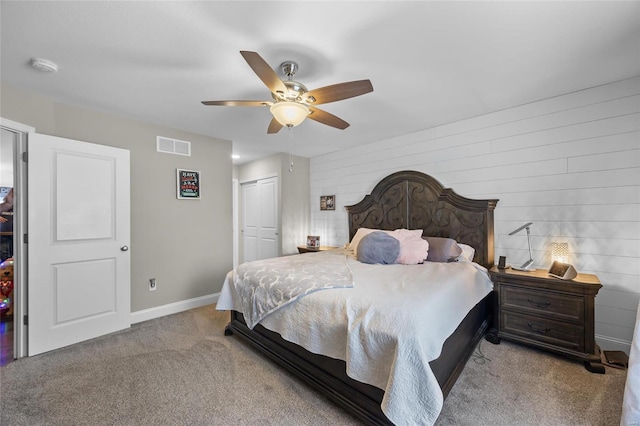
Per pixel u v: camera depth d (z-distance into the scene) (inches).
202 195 142.6
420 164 136.7
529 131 106.2
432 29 63.4
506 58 75.6
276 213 185.0
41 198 92.3
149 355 90.7
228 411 64.9
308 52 71.8
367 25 62.0
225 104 76.5
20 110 89.8
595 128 93.4
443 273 89.0
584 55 74.4
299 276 83.8
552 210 101.6
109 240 107.7
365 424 58.9
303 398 69.5
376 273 89.4
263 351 87.9
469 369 81.2
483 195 117.3
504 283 97.6
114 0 54.1
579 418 61.6
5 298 119.9
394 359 51.9
